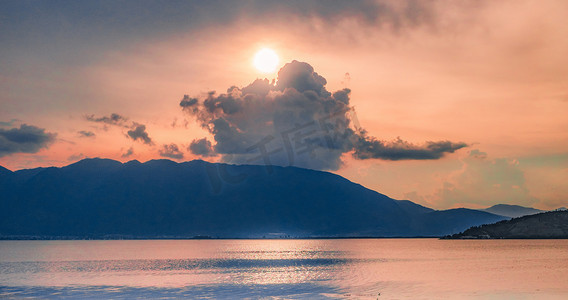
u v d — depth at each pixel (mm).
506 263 104562
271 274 89125
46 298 59281
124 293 62750
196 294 60875
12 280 81000
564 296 52938
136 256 175250
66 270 103938
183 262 133500
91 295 61344
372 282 70750
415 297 54094
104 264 125500
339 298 54875
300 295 58406
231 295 59500
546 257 125000
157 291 64375
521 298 51875
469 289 59781
